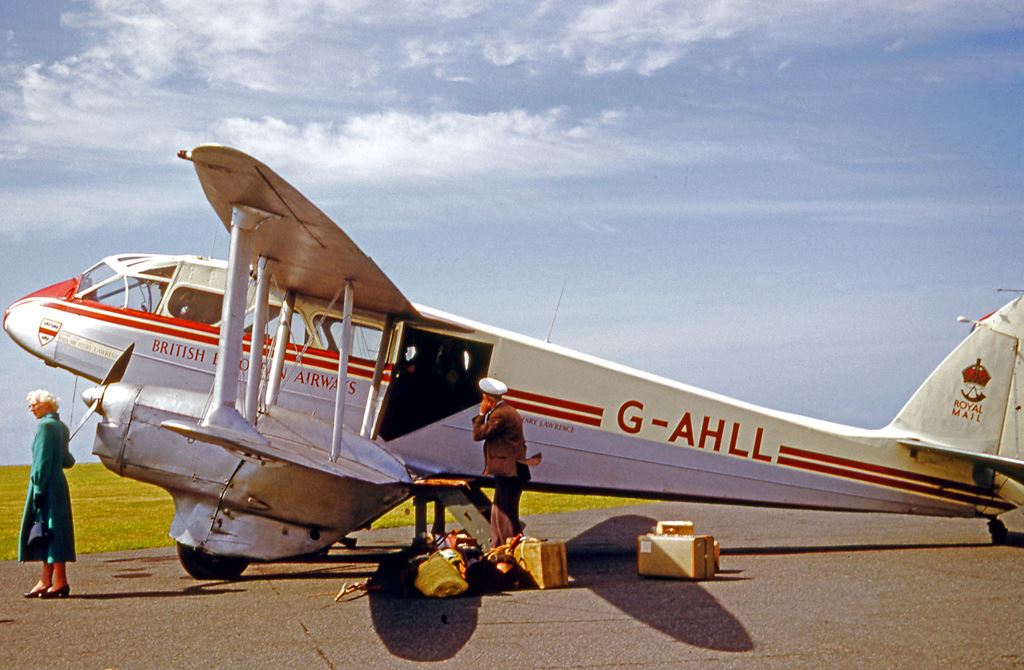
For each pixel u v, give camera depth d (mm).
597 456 9508
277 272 8281
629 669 4512
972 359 10375
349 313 8062
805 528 12445
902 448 10219
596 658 4742
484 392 7793
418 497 8039
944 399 10352
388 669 4574
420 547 7984
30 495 6863
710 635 5270
